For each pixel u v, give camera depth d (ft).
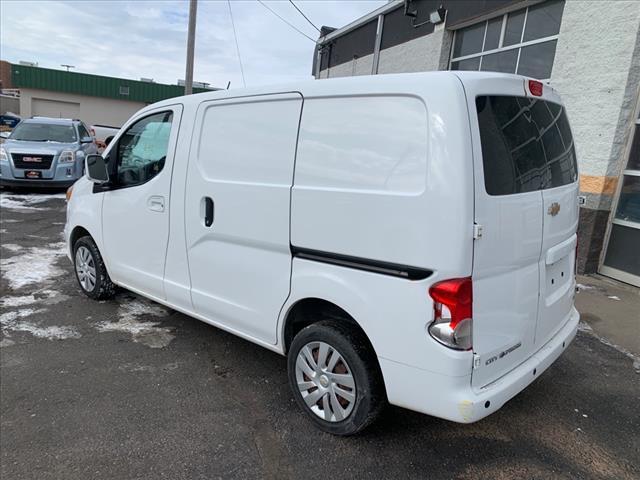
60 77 101.86
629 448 9.10
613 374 11.93
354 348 8.41
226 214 10.36
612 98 18.75
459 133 7.02
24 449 8.57
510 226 7.73
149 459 8.39
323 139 8.61
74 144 38.99
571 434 9.46
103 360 11.90
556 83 21.20
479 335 7.48
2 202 33.12
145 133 12.82
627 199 19.03
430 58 30.94
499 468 8.42
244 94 10.11
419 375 7.55
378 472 8.21
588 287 18.45
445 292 7.11
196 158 11.13
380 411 8.58
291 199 9.02
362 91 8.11
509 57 25.49
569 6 20.42
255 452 8.64
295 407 10.07
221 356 12.28
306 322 9.88
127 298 16.16
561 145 9.72
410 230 7.38
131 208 13.12
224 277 10.69
